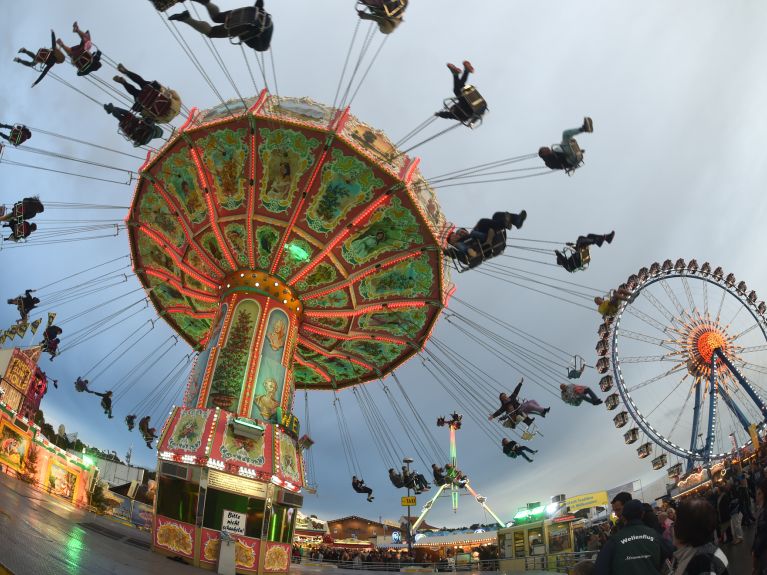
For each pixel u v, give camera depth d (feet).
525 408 89.71
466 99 63.82
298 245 87.10
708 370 122.11
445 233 84.89
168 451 71.46
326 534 202.39
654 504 90.48
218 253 90.74
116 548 52.80
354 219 84.23
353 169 80.33
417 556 117.91
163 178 87.51
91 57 67.67
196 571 55.93
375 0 55.93
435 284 92.63
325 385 120.78
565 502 102.83
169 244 93.30
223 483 71.26
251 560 69.10
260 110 78.13
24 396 139.44
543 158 66.49
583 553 74.08
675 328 123.24
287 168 81.82
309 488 81.87
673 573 15.79
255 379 83.20
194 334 116.88
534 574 75.87
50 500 83.35
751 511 48.21
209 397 80.74
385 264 89.45
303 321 97.91
